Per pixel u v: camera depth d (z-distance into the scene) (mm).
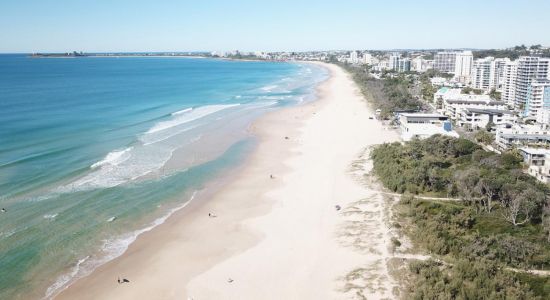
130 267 45406
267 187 68875
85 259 46562
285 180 72062
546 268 43188
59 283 42250
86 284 42281
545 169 70438
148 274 44188
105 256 47375
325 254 46875
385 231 50812
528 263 43812
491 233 51156
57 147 85062
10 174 68938
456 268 41406
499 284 38531
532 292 37969
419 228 50375
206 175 74000
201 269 45094
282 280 42344
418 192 63125
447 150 82250
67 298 40094
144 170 74625
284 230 53438
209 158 83500
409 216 54531
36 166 73375
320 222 55094
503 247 45844
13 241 48906
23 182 66000
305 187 68125
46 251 47438
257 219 56969
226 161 82125
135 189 66125
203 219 57094
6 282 41812
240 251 48688
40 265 44906
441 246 45688
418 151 81312
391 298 38031
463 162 77812
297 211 58938
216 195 65438
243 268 44875
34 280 42438
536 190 58406
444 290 37656
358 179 70250
